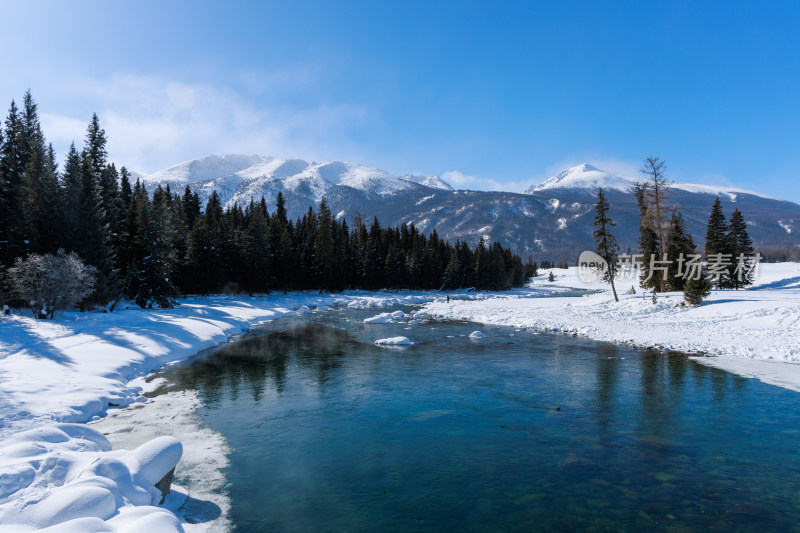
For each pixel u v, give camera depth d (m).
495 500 6.77
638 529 5.92
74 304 24.41
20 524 4.47
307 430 9.95
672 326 25.45
